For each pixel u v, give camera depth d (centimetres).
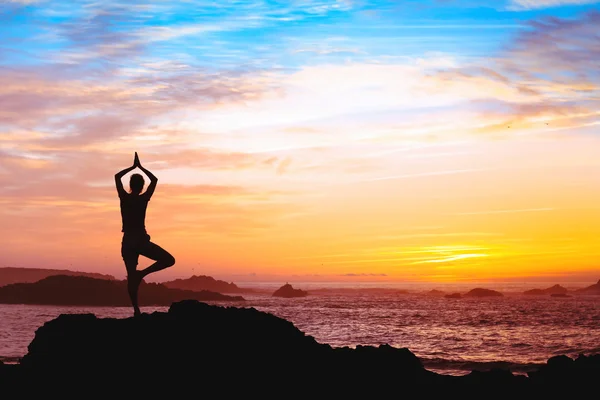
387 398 1395
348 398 1338
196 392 1223
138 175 1266
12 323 9744
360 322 10494
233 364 1284
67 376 1234
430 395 1484
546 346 6028
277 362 1331
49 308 17375
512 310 15725
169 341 1292
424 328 9000
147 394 1206
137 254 1246
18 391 1233
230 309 1441
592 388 1730
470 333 7944
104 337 1293
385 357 1602
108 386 1214
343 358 1525
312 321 10838
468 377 1727
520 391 1672
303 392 1292
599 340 6806
